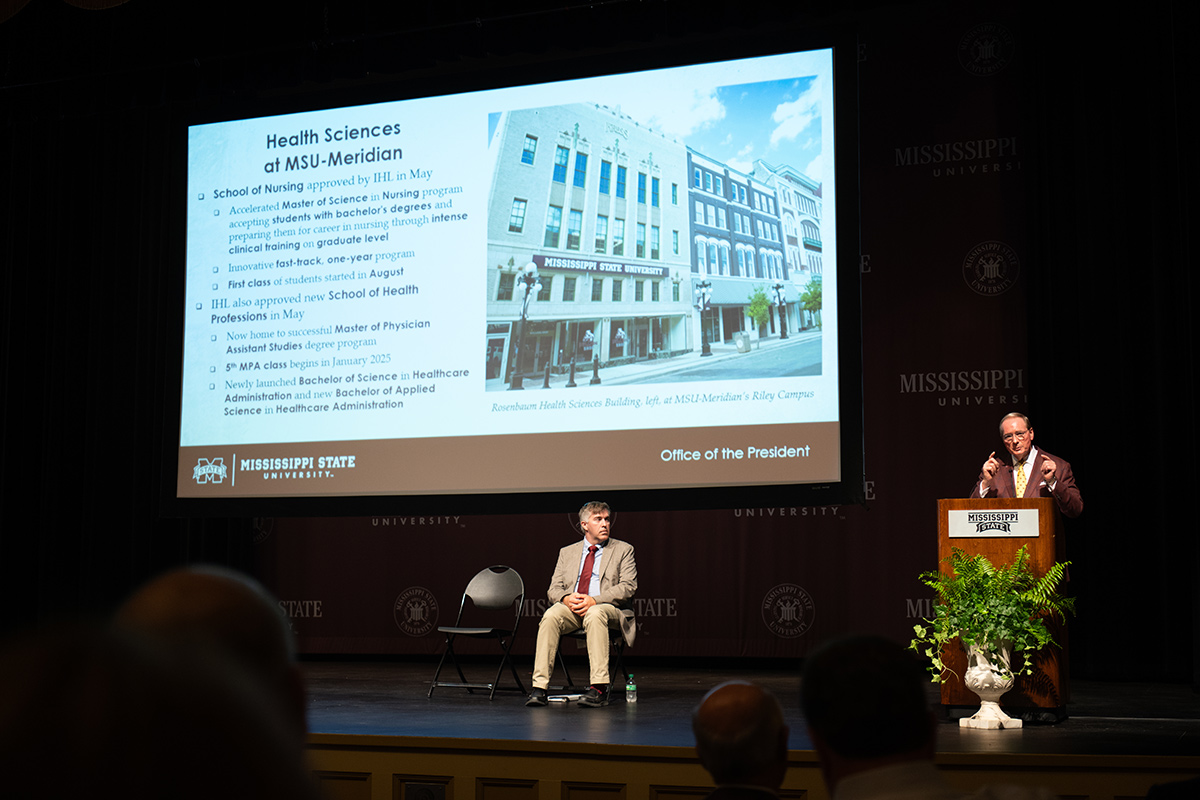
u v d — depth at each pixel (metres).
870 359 5.67
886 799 1.08
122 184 6.74
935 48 5.69
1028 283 5.41
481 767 3.28
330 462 5.22
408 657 6.20
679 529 5.88
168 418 5.44
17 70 6.27
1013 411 5.47
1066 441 5.26
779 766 1.48
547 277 5.09
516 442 5.00
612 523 5.96
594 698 4.21
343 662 6.22
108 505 6.57
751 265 4.84
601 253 5.04
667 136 5.04
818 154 4.84
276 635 0.63
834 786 1.15
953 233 5.60
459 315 5.16
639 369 4.90
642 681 5.17
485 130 5.26
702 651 5.77
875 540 5.60
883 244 5.69
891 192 5.70
